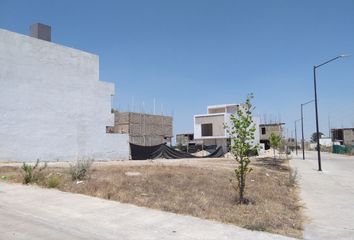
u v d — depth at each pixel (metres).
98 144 32.38
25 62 26.94
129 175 17.69
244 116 12.14
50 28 31.11
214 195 13.09
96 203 10.91
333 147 90.12
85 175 15.64
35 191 12.79
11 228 8.13
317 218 11.05
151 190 13.23
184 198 11.97
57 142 28.92
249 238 7.85
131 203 10.97
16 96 26.23
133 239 7.68
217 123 68.19
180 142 81.44
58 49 29.38
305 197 15.61
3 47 25.55
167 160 36.50
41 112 27.88
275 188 17.08
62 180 14.69
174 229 8.41
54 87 28.94
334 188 19.12
